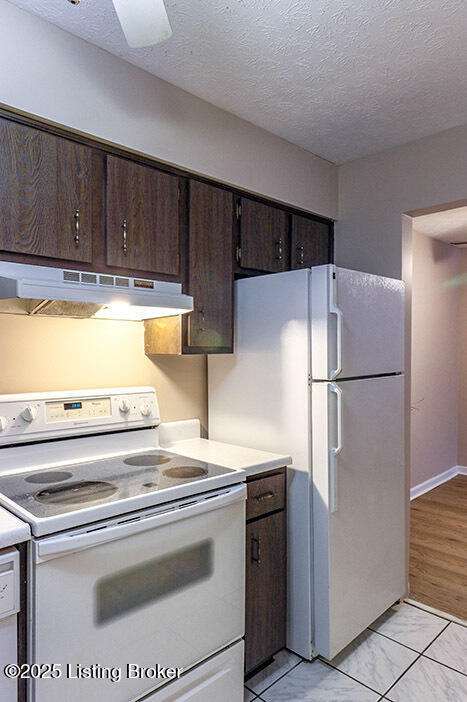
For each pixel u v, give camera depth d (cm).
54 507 134
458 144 237
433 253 452
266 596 196
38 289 143
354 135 246
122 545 138
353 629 209
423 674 195
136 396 206
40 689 122
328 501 195
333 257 287
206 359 250
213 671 164
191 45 173
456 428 500
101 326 208
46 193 163
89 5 153
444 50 175
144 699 144
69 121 167
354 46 173
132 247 187
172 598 151
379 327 229
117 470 176
